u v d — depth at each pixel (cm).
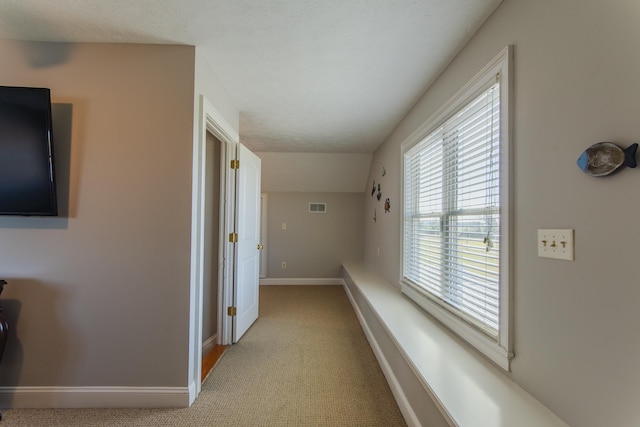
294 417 177
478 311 162
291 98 261
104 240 184
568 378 103
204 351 266
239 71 216
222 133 250
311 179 532
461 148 183
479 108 162
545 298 113
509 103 133
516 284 129
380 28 166
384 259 379
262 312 386
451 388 127
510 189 132
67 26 169
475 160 168
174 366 186
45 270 183
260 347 277
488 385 129
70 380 184
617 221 87
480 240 162
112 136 185
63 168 183
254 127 344
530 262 121
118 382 185
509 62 133
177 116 187
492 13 149
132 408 184
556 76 108
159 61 187
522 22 126
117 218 185
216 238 288
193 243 190
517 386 128
